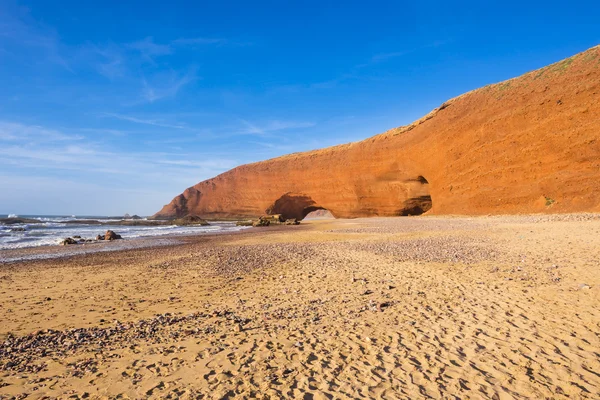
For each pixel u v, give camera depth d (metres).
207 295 9.05
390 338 5.42
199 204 97.88
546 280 8.27
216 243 25.64
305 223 58.97
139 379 4.32
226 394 3.87
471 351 4.81
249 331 6.02
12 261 18.02
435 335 5.44
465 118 47.03
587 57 37.12
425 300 7.39
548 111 36.72
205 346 5.40
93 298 9.14
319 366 4.56
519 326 5.59
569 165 32.84
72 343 5.70
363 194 66.56
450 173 46.00
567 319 5.74
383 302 7.30
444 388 3.88
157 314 7.48
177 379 4.29
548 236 15.62
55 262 17.38
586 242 13.11
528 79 42.97
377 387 3.95
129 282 11.28
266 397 3.78
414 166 55.22
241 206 89.06
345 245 18.45
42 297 9.39
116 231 46.34
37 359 5.09
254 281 10.51
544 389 3.78
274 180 82.88
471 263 11.06
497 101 44.06
